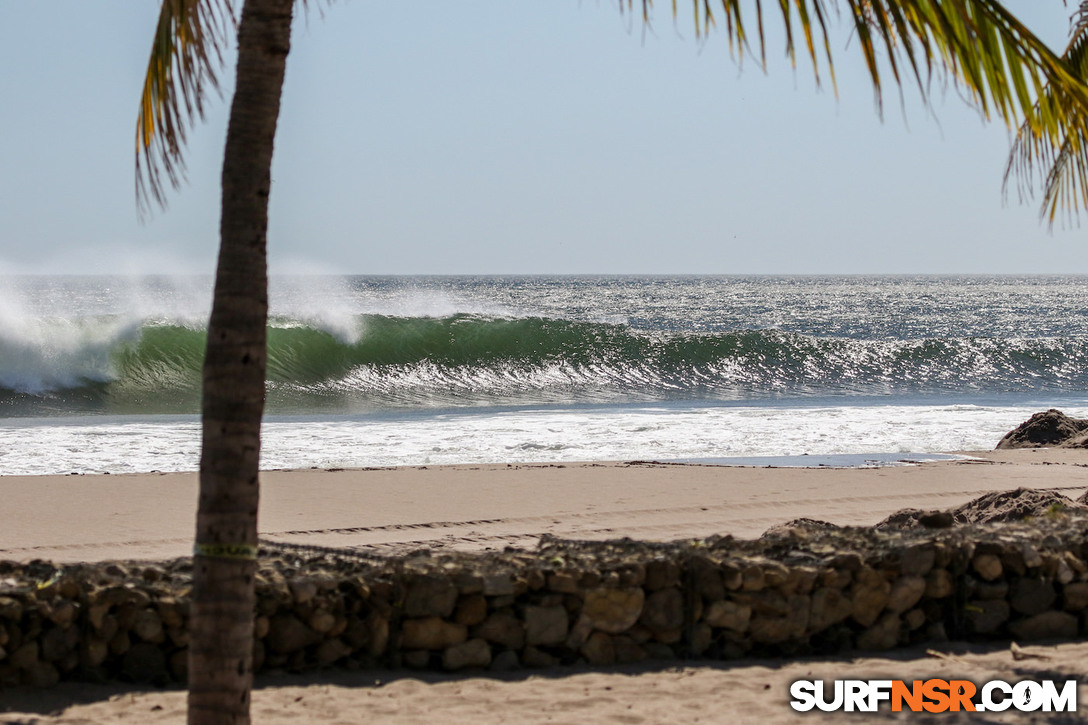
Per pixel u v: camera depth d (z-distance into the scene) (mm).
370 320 130625
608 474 50625
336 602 20547
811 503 44094
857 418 81250
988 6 10055
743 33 10859
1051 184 27828
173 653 19641
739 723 17484
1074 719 17672
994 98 10414
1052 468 55094
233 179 11672
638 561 22188
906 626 22969
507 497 44188
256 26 11711
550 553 23688
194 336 107500
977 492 47406
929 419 81625
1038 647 22750
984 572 23656
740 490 46812
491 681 19969
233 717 11852
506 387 119625
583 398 108875
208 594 11805
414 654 20828
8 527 36344
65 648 19188
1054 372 145375
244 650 11945
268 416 82000
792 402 101125
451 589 20922
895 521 31188
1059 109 12828
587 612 21438
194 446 61562
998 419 82062
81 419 78438
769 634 21969
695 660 21672
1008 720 17656
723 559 22609
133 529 36625
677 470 52250
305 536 35875
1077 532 25969
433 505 42156
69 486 44594
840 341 149000
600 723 17453
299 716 17672
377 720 17531
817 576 22297
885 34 10406
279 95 11914
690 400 106938
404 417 81062
